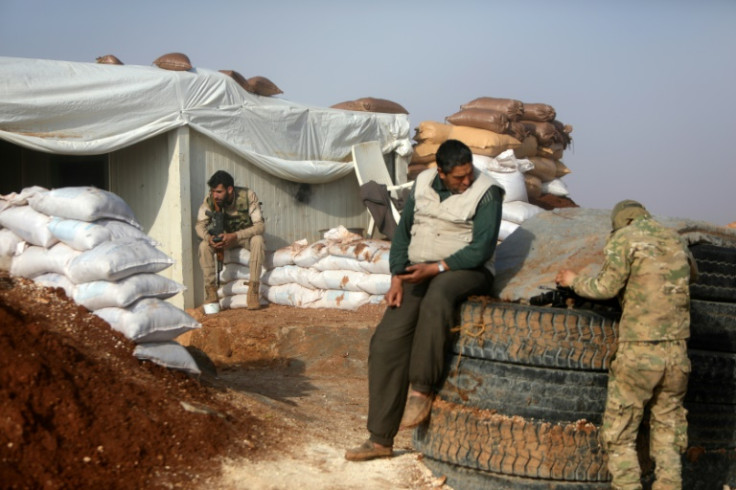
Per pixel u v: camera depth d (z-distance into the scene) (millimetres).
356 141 13406
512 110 14039
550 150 15312
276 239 12359
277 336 9281
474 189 4828
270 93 12453
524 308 4590
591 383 4551
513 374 4578
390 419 4961
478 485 4625
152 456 4254
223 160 11539
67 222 5633
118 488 3902
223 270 11227
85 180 12547
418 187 5027
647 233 4398
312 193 12992
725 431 5000
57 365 4492
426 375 4680
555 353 4512
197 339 9781
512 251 5348
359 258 10258
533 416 4547
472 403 4676
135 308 5340
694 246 5113
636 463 4371
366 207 13695
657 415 4461
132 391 4734
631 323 4367
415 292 4918
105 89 10047
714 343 4992
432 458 4863
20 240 6035
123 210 5770
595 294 4441
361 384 8211
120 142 10172
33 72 9516
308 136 12641
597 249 5078
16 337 4484
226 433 4770
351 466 4836
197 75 11039
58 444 4031
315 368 8867
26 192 6020
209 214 10781
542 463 4492
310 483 4434
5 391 4086
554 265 5035
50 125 9656
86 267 5328
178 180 10852
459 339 4738
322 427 5754
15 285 5508
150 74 10523
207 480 4195
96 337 5180
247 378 8258
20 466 3795
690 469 4934
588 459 4512
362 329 9148
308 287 10961
